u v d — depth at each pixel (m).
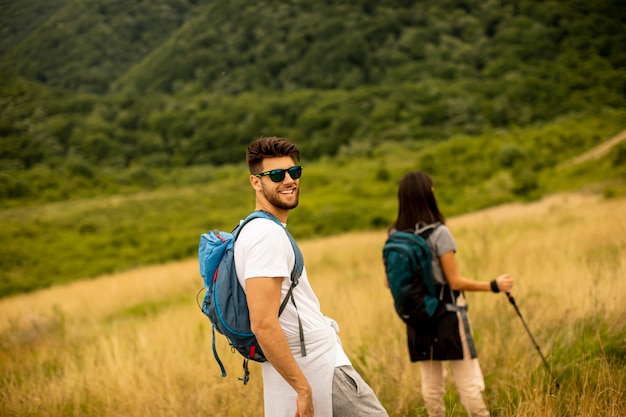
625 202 20.14
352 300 6.01
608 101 106.19
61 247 54.81
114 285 19.52
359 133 109.81
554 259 7.24
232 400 3.55
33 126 113.50
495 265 7.77
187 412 3.39
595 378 3.06
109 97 145.12
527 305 4.87
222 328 2.01
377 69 149.38
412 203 3.12
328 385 2.03
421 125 111.44
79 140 111.62
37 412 3.88
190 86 152.75
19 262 49.97
